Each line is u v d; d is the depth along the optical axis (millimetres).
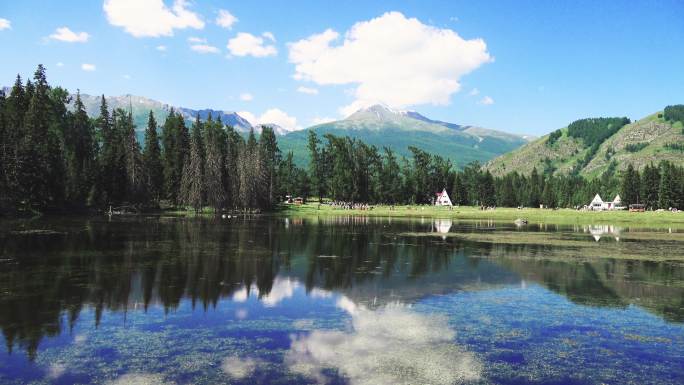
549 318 19031
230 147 108812
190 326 17391
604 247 45000
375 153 166125
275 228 62656
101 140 111188
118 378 12602
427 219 96062
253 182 101625
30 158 70625
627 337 16672
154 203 99812
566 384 12586
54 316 18469
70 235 46875
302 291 23672
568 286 25547
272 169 125062
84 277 26125
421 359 14234
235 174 101750
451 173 199500
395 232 60438
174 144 109625
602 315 19547
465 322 18328
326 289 24188
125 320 18062
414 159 185375
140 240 44156
